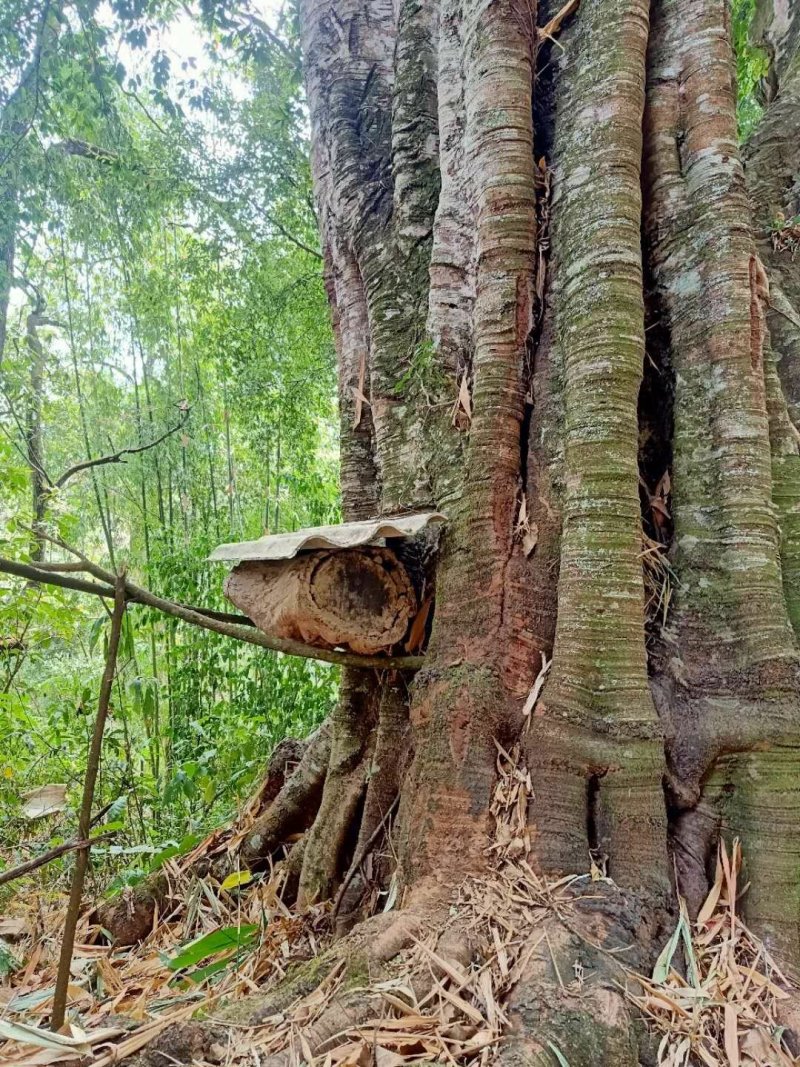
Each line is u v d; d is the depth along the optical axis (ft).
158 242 25.96
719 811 6.89
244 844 11.00
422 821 7.07
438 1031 5.15
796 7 12.53
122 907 10.54
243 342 23.68
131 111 26.50
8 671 16.15
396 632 8.07
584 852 6.47
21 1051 5.38
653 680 7.32
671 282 8.20
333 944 7.11
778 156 10.33
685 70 8.54
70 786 16.03
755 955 6.15
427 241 9.87
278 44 20.40
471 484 8.00
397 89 10.76
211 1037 5.45
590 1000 5.24
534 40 9.00
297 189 22.93
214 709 17.60
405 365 9.49
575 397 7.40
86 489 27.61
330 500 24.52
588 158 7.95
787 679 6.82
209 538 19.07
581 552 7.06
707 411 7.71
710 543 7.45
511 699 7.27
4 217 21.06
